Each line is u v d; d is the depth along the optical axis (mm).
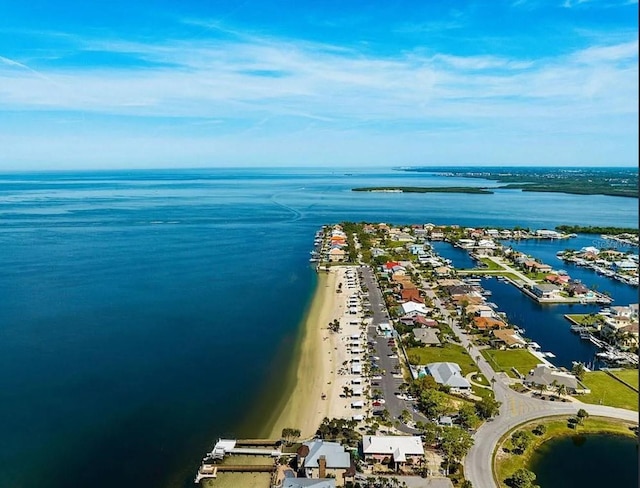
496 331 136875
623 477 78250
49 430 89688
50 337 132500
